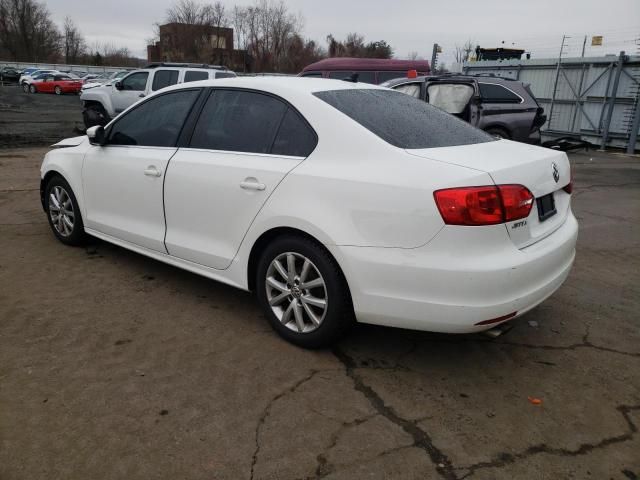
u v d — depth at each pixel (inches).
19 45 2928.2
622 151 550.3
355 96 137.0
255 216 130.6
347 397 112.3
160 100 163.9
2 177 335.0
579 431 103.6
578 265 200.8
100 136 174.1
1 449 94.0
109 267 181.8
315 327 126.6
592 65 560.1
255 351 129.9
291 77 151.0
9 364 120.3
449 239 104.9
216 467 91.5
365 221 112.5
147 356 126.0
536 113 416.8
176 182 148.7
